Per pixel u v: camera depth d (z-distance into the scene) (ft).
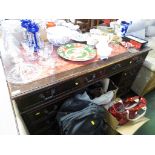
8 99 3.27
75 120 3.60
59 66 3.68
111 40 5.13
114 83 5.51
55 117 4.10
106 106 4.79
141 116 4.93
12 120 3.11
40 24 4.29
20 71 3.34
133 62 4.98
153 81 6.57
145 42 5.03
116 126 4.46
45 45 4.30
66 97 4.07
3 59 3.64
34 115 3.47
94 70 3.77
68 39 4.60
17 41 4.20
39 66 3.59
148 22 7.39
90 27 5.75
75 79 3.55
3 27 4.18
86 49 4.39
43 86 3.04
